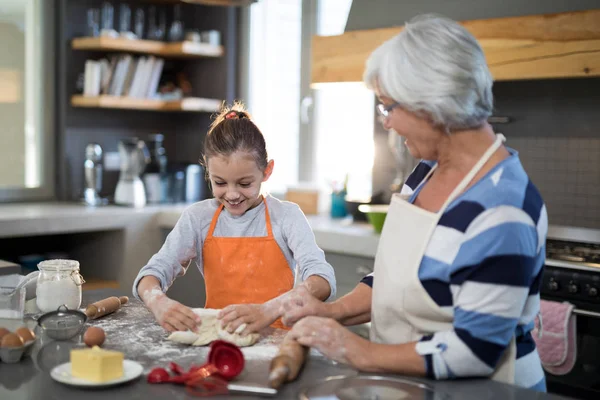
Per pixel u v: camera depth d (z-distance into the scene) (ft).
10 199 14.12
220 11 15.49
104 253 13.67
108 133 15.24
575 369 9.47
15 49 14.05
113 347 5.08
